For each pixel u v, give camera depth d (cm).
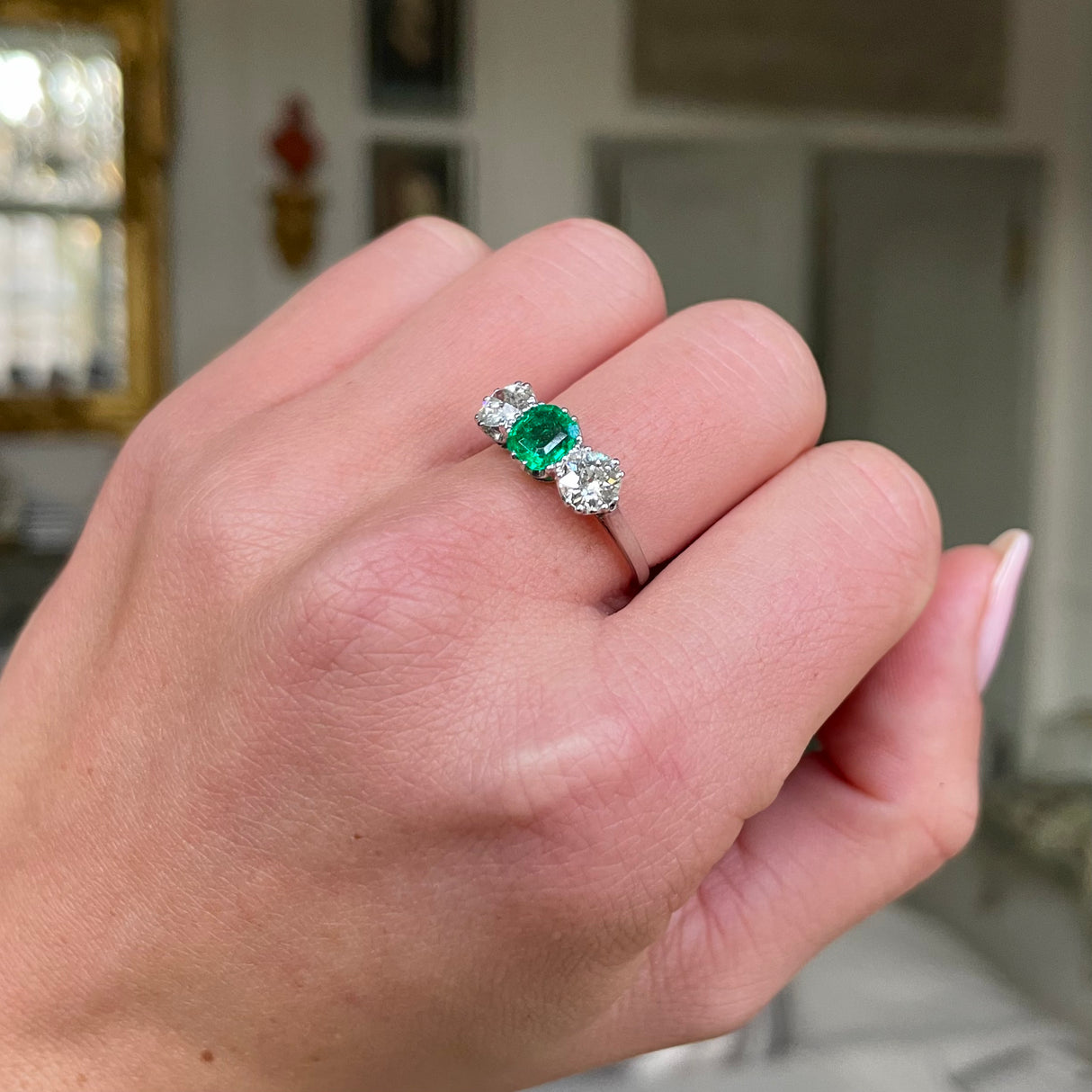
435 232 12
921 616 11
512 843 8
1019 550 11
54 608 11
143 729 9
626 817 8
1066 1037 25
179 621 9
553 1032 9
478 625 9
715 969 10
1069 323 81
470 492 9
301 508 10
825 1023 27
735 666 9
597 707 8
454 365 10
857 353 78
